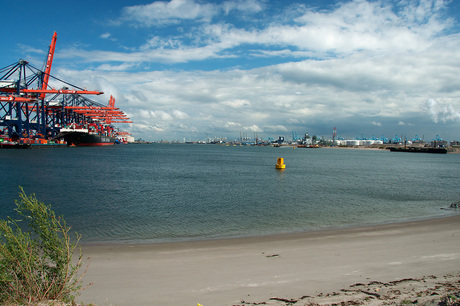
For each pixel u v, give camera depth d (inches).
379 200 950.4
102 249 454.3
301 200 935.7
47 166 2139.5
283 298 266.4
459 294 240.1
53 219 256.8
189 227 608.4
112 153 4458.7
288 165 2714.1
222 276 331.3
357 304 239.1
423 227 584.4
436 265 352.2
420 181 1561.3
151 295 282.4
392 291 267.4
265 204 866.8
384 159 4293.8
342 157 4832.7
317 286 293.7
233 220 670.5
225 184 1337.4
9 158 2849.4
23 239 244.7
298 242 484.4
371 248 435.8
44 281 236.5
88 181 1393.9
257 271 345.7
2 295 225.5
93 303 264.1
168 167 2303.2
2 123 4121.6
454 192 1164.5
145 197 980.6
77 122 6461.6
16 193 1035.3
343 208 812.6
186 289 295.7
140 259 401.7
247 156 4574.3
